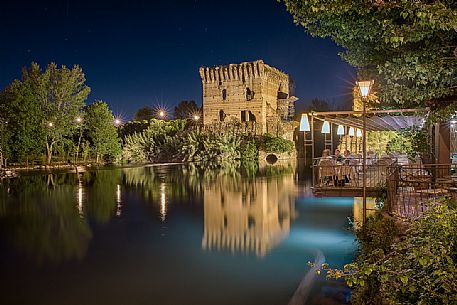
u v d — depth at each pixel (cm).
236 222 2184
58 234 1980
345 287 1165
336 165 1587
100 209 2606
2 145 4762
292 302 1088
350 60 1076
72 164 5709
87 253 1658
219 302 1146
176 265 1484
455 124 1614
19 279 1364
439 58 832
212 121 6988
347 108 4369
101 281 1335
